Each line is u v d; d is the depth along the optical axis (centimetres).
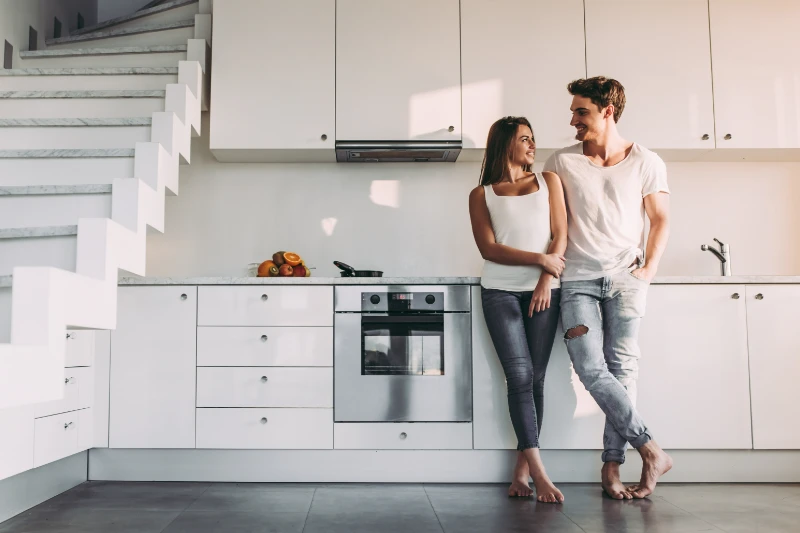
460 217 395
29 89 359
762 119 373
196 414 323
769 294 327
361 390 323
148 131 319
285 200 395
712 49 374
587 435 318
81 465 321
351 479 323
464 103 369
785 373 324
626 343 295
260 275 364
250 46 368
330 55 369
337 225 394
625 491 289
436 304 326
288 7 371
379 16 371
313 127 366
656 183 302
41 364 191
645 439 286
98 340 325
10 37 372
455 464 323
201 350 325
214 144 364
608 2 374
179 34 404
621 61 372
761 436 321
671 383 322
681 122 371
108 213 267
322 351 325
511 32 372
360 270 379
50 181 292
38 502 279
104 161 293
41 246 243
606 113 301
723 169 405
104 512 264
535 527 239
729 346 324
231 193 395
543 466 317
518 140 300
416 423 322
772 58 375
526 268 296
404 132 367
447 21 372
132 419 323
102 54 385
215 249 393
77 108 342
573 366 295
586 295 293
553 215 296
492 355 324
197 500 284
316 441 322
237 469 324
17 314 193
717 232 402
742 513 260
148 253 392
